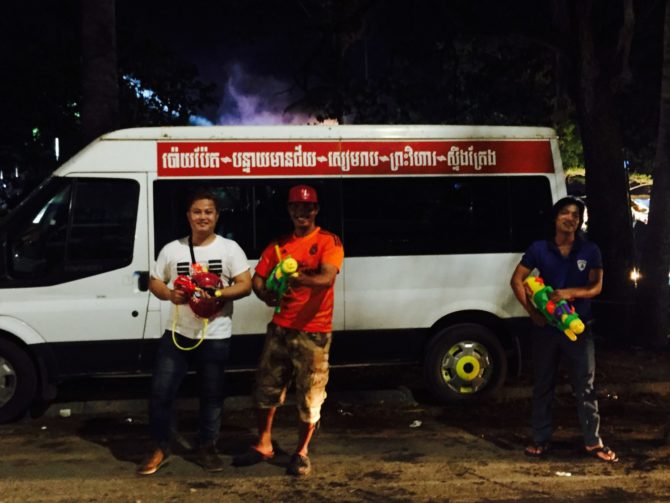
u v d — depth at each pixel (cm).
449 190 761
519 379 840
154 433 567
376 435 675
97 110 1059
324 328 559
